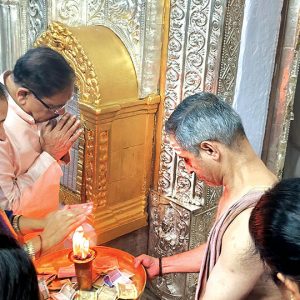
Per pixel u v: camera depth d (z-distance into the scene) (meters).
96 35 1.96
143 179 2.16
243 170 1.20
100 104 1.88
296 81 2.13
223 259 1.12
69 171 2.11
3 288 0.63
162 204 2.16
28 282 0.66
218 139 1.19
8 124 1.67
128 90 1.97
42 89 1.60
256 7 1.88
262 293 1.14
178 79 1.97
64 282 1.44
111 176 2.04
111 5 2.02
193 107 1.25
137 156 2.10
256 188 1.15
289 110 2.11
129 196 2.15
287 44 2.01
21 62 1.60
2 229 0.79
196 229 2.10
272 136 2.16
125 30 1.99
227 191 1.23
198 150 1.22
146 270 1.54
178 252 2.15
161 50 1.98
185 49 1.92
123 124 2.00
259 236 0.80
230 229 1.13
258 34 1.92
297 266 0.74
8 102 1.63
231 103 1.99
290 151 2.50
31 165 1.76
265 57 1.97
